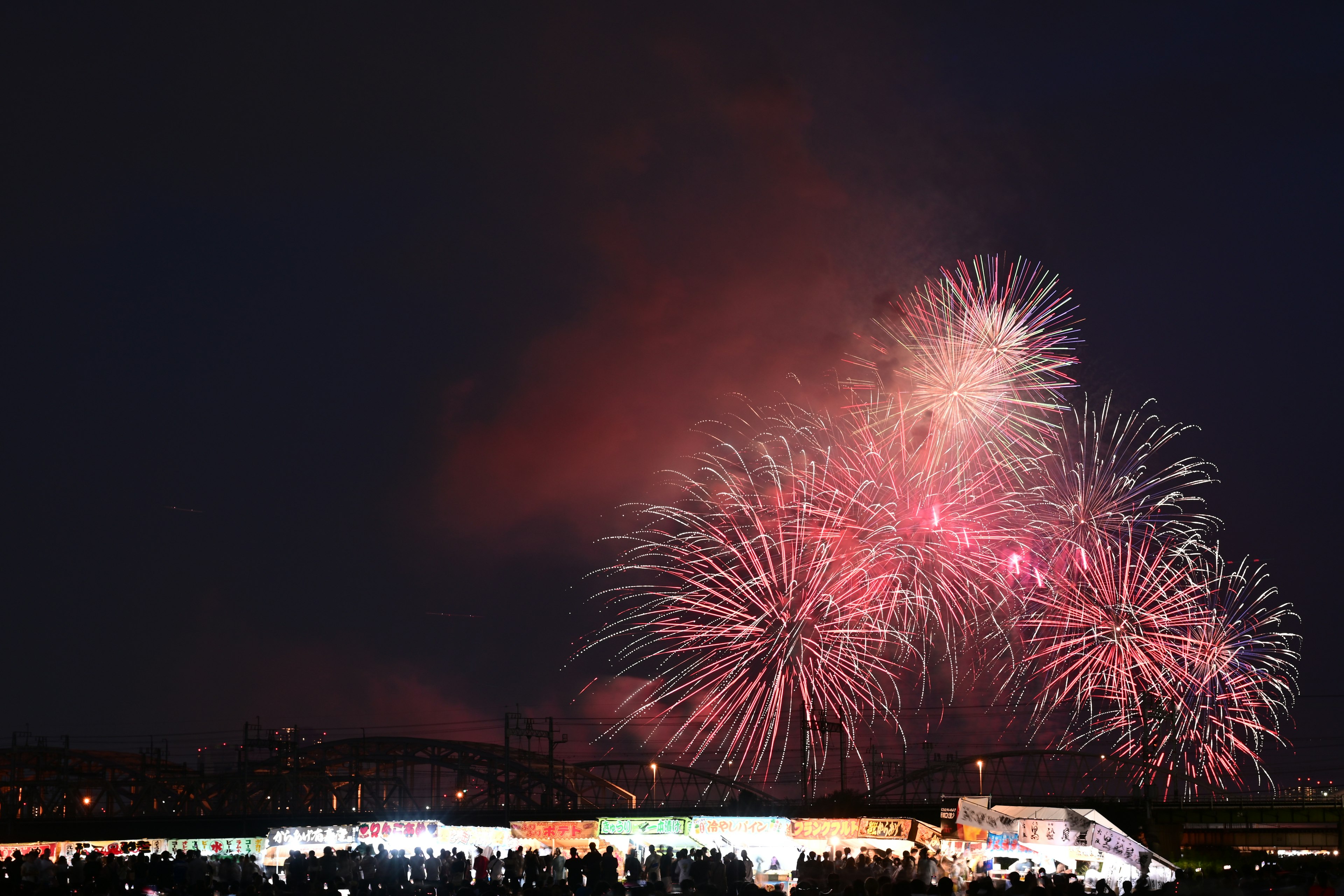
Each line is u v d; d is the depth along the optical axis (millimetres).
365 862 58719
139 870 59250
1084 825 55781
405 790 177625
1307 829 114875
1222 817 118188
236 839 73250
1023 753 142000
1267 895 41438
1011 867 56062
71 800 180125
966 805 58750
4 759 178625
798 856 62031
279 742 170375
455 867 56875
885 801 138250
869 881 40656
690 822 67562
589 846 66188
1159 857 55125
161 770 177625
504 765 167250
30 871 55156
